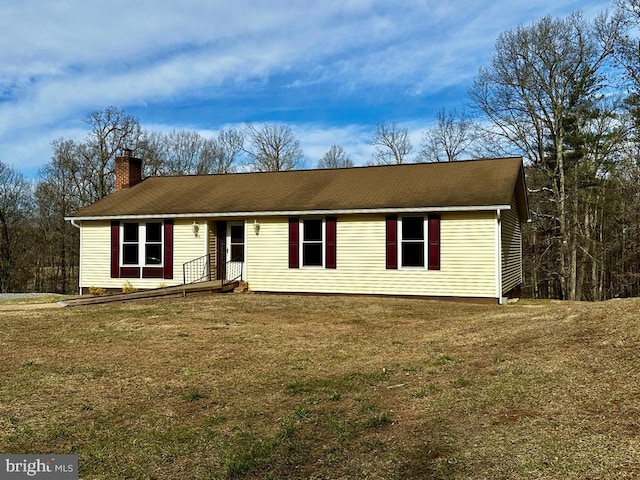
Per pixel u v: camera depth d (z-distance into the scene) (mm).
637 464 3539
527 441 4113
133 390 6301
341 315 12102
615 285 29609
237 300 14766
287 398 5914
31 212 36500
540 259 28562
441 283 15266
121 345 8805
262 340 9188
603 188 25641
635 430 4082
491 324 9695
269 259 17312
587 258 27484
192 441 4707
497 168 17031
